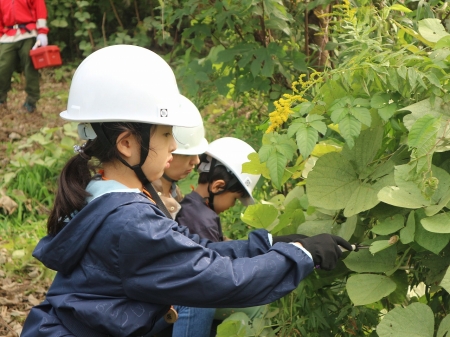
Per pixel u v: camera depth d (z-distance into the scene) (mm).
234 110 3822
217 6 3326
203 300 1846
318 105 2143
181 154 2740
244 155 2844
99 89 1937
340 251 2016
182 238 1852
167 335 2549
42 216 5305
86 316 1864
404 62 2023
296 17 3451
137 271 1840
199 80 3678
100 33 9898
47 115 7781
